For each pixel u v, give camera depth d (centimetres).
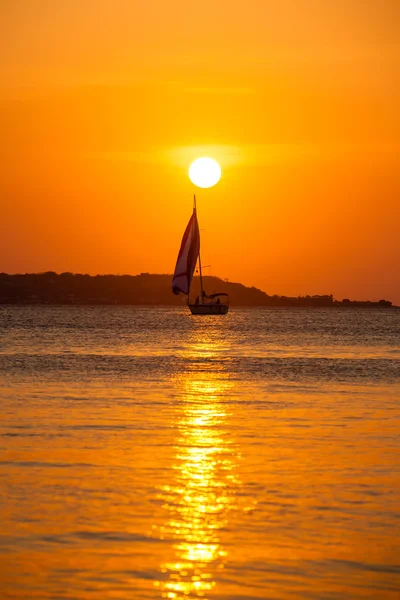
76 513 3081
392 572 2533
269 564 2591
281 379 8600
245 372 9462
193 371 9519
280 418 5572
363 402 6556
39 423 5216
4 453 4181
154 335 19062
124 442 4541
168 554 2661
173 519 3025
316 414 5788
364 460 4084
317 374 9256
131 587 2405
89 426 5109
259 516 3077
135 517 3044
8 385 7719
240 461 4041
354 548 2734
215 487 3497
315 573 2517
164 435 4794
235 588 2405
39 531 2866
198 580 2456
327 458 4128
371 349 14225
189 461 4025
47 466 3869
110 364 10450
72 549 2694
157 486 3503
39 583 2417
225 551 2698
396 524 2988
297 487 3509
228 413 5806
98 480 3594
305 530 2912
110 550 2691
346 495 3375
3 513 3066
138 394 7000
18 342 15475
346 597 2352
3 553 2648
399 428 5138
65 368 9800
